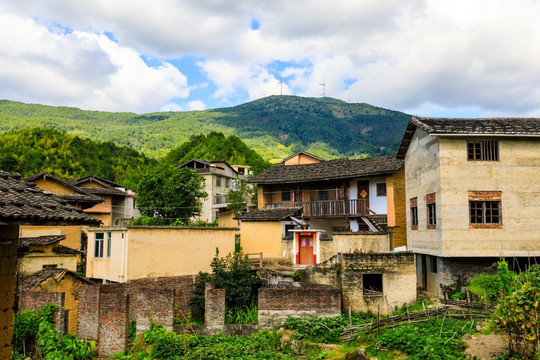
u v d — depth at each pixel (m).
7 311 5.57
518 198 19.75
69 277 19.56
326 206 32.09
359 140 199.25
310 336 17.05
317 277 21.25
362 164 31.59
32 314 16.12
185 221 39.81
